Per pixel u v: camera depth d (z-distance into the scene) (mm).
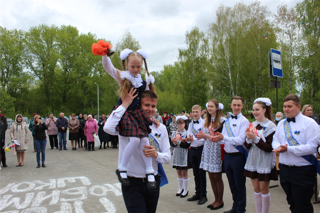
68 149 11859
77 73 39688
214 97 33344
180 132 4770
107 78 38625
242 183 3539
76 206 4160
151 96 2221
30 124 11266
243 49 25969
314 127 2707
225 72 29234
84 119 12266
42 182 5703
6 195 4754
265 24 24844
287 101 2912
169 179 6020
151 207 2256
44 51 38406
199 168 4316
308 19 21125
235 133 3600
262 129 3227
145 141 2117
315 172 2732
